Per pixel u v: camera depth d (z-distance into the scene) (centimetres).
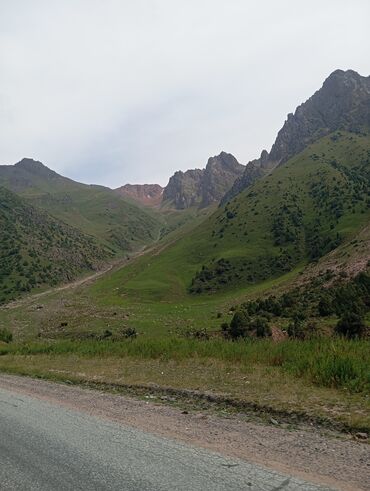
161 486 459
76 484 481
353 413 704
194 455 547
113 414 798
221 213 17738
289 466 500
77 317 8194
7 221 19575
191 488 449
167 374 1209
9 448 619
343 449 557
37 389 1126
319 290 6397
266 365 1246
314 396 837
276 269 11675
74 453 580
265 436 628
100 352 1812
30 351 2198
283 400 827
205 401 898
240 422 718
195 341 1759
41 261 16938
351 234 11275
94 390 1084
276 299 6544
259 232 14300
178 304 10075
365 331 2942
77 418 774
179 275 12925
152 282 12188
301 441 598
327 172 17362
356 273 6309
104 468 520
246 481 460
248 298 8644
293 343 1454
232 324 4169
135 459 542
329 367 947
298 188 16912
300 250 12425
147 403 895
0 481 504
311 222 14012
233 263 12375
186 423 717
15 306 11044
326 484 447
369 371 918
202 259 13950
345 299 4425
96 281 15262
